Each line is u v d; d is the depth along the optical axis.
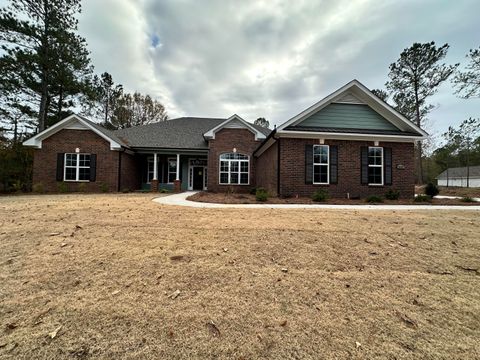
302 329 2.05
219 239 4.20
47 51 16.77
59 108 20.89
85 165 15.04
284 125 10.92
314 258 3.52
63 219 5.47
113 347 1.83
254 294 2.59
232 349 1.83
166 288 2.68
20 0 15.53
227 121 16.23
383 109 11.78
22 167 15.01
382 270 3.20
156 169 16.95
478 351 1.82
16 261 3.29
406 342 1.91
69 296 2.50
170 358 1.73
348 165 11.22
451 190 19.97
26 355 1.74
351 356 1.76
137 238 4.21
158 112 35.62
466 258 3.60
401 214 6.55
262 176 14.77
